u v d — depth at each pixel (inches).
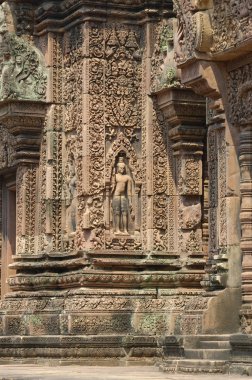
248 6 1112.8
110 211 1408.7
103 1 1423.5
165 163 1414.9
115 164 1417.3
